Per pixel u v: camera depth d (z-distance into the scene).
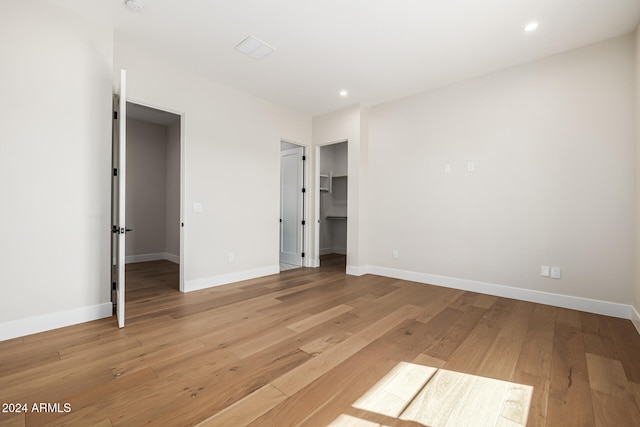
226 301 3.13
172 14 2.43
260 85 3.84
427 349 2.06
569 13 2.36
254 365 1.83
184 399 1.48
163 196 5.78
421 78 3.59
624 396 1.54
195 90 3.50
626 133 2.66
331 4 2.30
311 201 5.12
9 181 2.13
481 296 3.36
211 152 3.69
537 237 3.12
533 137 3.14
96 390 1.55
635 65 2.57
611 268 2.73
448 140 3.77
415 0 2.24
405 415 1.39
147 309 2.86
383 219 4.43
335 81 3.70
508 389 1.60
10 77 2.12
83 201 2.48
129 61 2.95
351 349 2.06
